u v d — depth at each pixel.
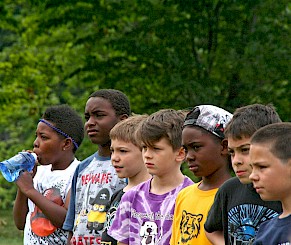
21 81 22.38
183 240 5.20
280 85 18.48
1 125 24.56
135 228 5.67
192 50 18.73
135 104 19.50
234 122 4.59
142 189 5.76
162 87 18.69
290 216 4.15
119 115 6.59
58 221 6.77
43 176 7.08
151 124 5.53
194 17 18.16
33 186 6.84
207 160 5.09
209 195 5.16
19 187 6.80
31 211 7.07
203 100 17.91
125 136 5.98
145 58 18.27
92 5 18.95
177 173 5.67
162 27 17.97
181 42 18.27
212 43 18.69
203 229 5.09
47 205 6.74
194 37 18.34
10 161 6.81
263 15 17.88
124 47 18.17
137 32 18.41
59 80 22.16
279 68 17.95
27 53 22.19
